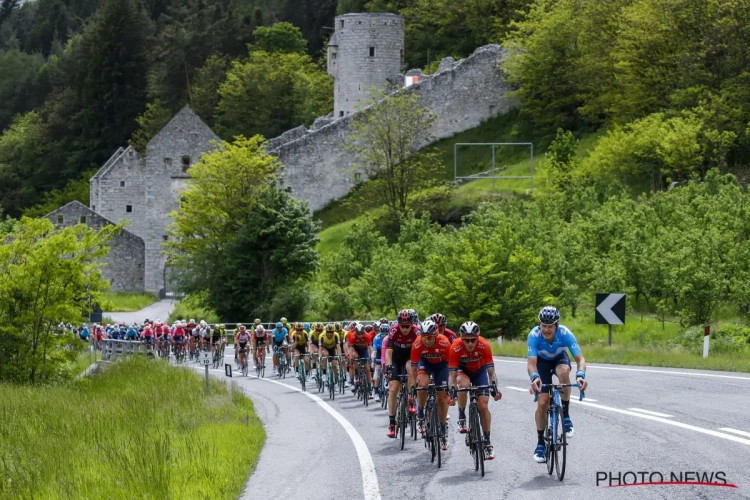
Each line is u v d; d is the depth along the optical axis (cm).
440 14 13462
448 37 13562
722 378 2359
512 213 6706
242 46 15375
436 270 4856
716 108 7069
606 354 3186
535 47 9556
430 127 9469
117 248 10194
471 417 1362
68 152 14675
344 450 1612
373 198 8956
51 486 1316
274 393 2973
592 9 9144
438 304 4688
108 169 10438
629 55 8075
